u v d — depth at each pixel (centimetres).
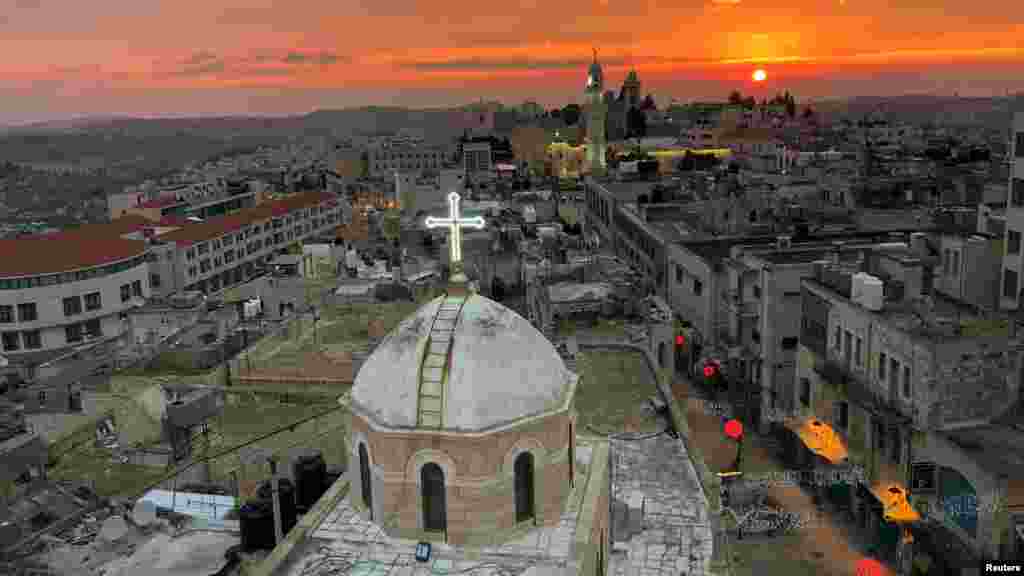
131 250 9656
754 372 6088
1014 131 5297
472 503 2127
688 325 7319
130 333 6656
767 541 4391
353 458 2331
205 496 3119
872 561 4156
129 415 3875
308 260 8756
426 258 9288
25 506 3009
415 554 2122
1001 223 6328
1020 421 3941
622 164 16588
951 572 3678
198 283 11869
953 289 5738
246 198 17750
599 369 4706
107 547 2727
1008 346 3938
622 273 7075
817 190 10262
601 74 18738
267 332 5309
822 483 4847
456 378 2164
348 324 5325
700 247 7762
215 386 4141
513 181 17325
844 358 4769
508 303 7856
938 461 3872
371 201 19600
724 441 5722
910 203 9719
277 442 3569
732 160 19438
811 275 5553
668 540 2841
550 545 2142
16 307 8600
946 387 3925
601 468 2562
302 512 2933
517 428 2142
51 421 4175
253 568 2425
